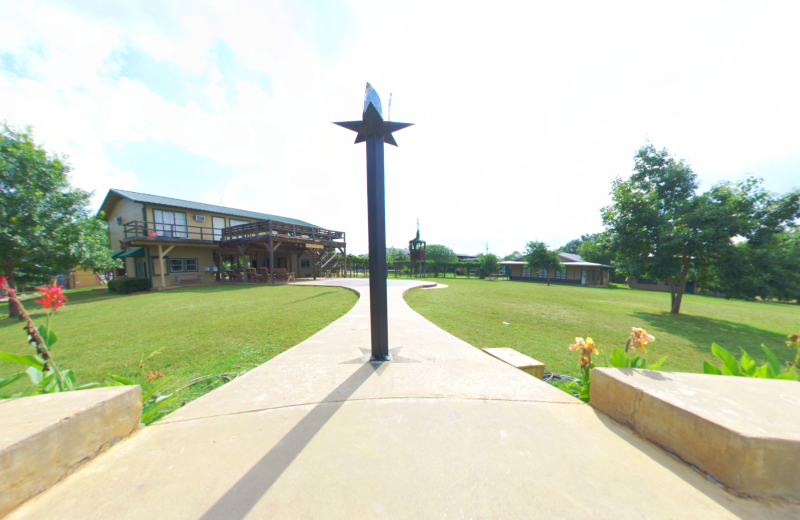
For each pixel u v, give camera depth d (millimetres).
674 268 8852
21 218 8000
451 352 3117
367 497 1118
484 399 1996
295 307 7312
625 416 1614
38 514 1029
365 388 2188
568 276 28969
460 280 24047
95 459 1349
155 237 14188
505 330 5574
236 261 21297
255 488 1167
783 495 1072
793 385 1567
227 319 6078
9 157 8188
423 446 1451
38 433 1119
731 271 8148
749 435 1077
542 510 1045
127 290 12711
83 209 9742
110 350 4145
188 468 1291
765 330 7094
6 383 1787
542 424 1660
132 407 1600
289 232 16781
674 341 5672
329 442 1493
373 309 2842
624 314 8570
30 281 9078
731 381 1625
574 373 3656
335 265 23703
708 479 1180
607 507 1053
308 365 2711
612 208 10383
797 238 7621
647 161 9914
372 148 2748
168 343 4406
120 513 1035
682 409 1300
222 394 2092
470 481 1202
